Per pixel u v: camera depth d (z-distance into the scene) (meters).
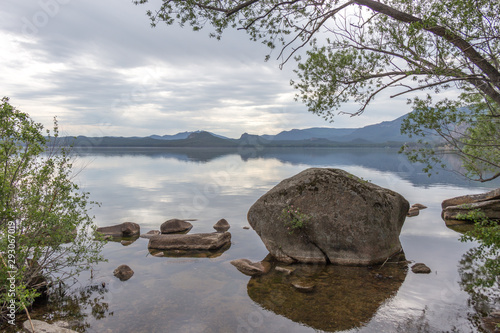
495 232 6.09
